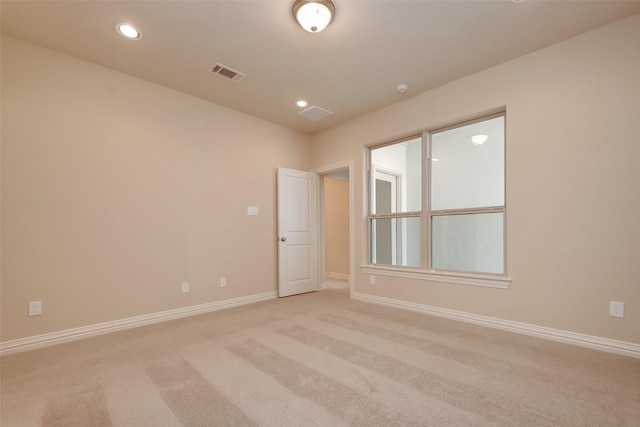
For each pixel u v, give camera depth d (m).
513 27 2.38
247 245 4.03
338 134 4.48
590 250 2.41
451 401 1.67
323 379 1.92
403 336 2.68
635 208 2.24
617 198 2.31
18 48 2.50
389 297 3.79
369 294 4.02
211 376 1.97
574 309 2.47
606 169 2.36
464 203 3.29
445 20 2.29
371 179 4.18
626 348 2.24
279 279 4.30
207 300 3.60
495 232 3.05
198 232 3.55
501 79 2.90
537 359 2.18
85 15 2.21
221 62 2.86
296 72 3.04
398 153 3.89
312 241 4.77
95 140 2.86
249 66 2.93
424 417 1.53
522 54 2.77
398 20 2.28
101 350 2.42
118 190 2.98
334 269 6.18
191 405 1.65
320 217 4.95
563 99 2.56
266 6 2.13
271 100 3.68
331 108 3.92
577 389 1.78
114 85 2.99
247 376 1.97
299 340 2.60
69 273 2.68
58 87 2.67
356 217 4.20
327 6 2.07
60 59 2.69
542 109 2.66
